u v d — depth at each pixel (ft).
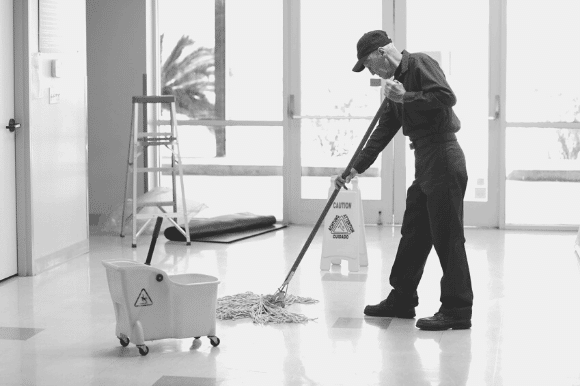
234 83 28.84
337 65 28.37
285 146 28.66
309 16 28.40
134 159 24.75
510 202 27.86
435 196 15.05
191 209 26.71
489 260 22.13
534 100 27.53
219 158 29.07
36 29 20.22
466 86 27.73
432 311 16.60
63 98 21.72
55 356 13.70
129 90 28.66
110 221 27.32
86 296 17.97
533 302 17.38
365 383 12.36
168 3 28.94
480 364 13.26
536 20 27.35
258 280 19.60
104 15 28.55
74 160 22.49
